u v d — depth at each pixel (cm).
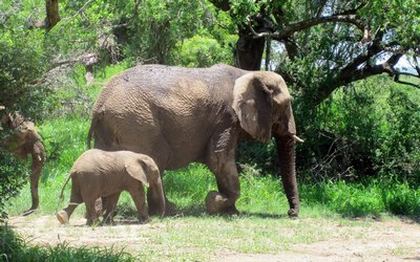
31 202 1422
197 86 1350
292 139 1422
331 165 1838
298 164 1845
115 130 1318
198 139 1354
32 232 1149
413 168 1809
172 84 1338
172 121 1328
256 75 1377
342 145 1841
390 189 1677
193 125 1343
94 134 1349
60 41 1728
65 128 2042
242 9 1634
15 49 954
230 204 1364
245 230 1205
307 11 1850
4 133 983
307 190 1648
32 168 1344
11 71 945
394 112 1859
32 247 934
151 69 1354
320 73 1855
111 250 928
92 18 1797
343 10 1848
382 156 1825
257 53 1902
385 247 1130
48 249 939
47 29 1814
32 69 964
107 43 2055
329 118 1888
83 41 1852
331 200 1589
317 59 1875
